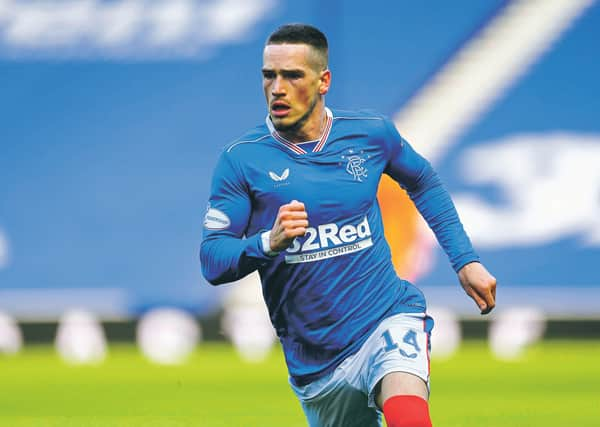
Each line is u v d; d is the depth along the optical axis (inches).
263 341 1679.4
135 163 1707.7
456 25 1731.1
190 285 1686.8
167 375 1425.9
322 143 643.5
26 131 1716.3
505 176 1690.5
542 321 1690.5
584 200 1672.0
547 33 1713.8
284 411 1109.7
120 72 1727.4
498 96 1708.9
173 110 1716.3
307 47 627.5
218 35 1733.5
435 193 692.7
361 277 643.5
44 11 1745.8
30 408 1152.8
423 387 605.9
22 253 1697.8
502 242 1679.4
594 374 1406.3
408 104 1724.9
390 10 1740.9
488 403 1164.5
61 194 1704.0
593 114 1692.9
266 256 592.4
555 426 1010.1
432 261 1670.8
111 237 1696.6
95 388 1310.3
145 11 1743.4
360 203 643.5
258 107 1716.3
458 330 1668.3
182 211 1697.8
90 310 1688.0
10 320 1697.8
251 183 637.3
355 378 644.7
